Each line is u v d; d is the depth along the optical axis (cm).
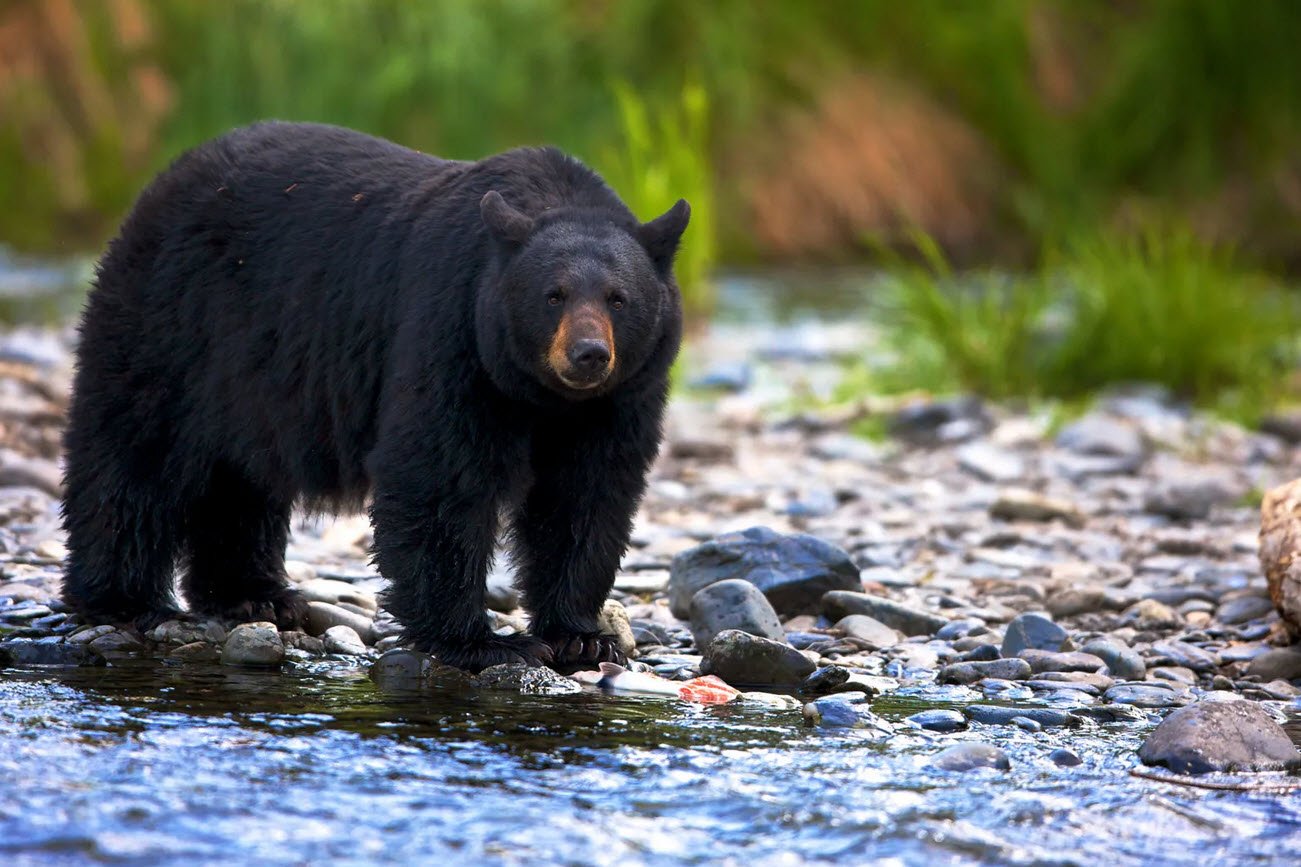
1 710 800
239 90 3800
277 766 730
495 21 3903
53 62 3797
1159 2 4194
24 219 3706
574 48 3984
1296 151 4134
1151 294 2273
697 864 639
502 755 765
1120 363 2233
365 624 1047
